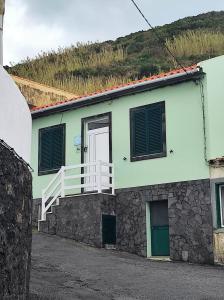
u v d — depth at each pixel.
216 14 57.53
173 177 15.65
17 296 7.31
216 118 15.04
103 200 16.20
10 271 7.02
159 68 44.78
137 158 16.61
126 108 17.23
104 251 15.35
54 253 13.87
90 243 15.88
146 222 15.92
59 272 11.56
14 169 7.58
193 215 14.91
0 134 7.23
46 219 17.06
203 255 14.41
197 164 15.19
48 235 16.66
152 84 16.44
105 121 18.05
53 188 17.77
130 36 55.47
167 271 12.45
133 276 11.64
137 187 16.41
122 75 44.66
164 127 16.16
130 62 47.75
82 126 18.33
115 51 50.78
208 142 15.05
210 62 15.39
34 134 19.73
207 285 10.88
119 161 17.05
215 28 52.28
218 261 14.05
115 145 17.25
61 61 49.66
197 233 14.70
